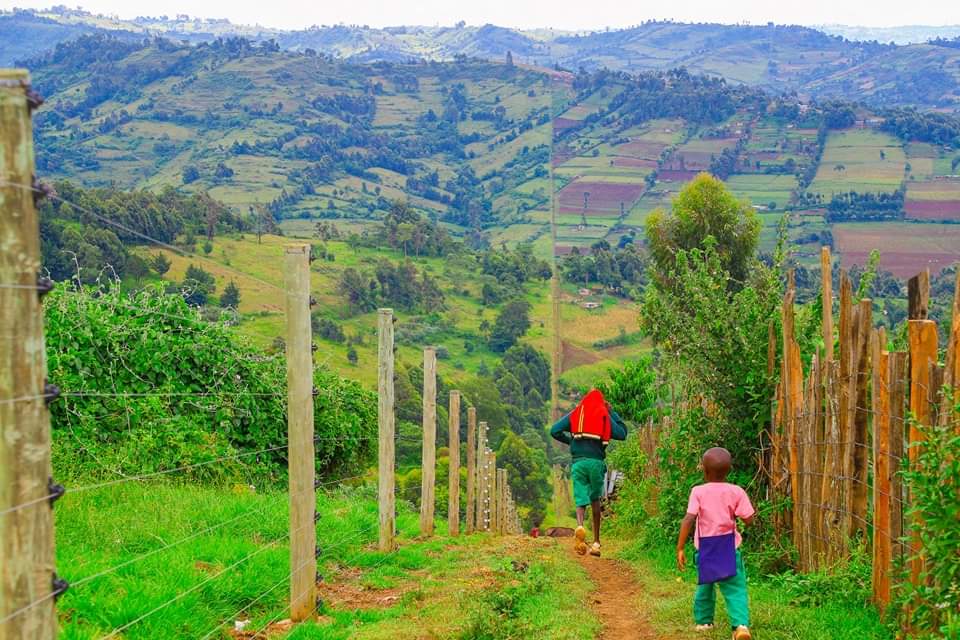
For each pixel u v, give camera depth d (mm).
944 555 7953
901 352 9281
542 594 11477
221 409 17688
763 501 13461
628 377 27688
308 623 9328
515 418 85688
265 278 89312
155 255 69688
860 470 10531
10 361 4656
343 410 21672
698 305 15281
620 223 171250
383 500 13562
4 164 4637
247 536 12125
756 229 45875
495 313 119375
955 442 7793
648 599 11734
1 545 4668
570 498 54938
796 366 12508
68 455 14789
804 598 10438
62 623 7883
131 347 16891
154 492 13422
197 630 8492
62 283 16906
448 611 10203
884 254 100562
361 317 101312
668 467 16297
